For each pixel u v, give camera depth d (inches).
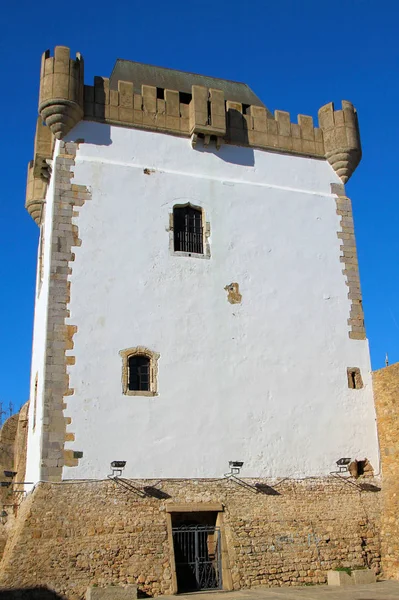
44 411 695.7
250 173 895.7
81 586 635.5
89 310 749.3
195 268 816.9
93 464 693.3
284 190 904.9
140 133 853.2
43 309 812.6
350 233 919.7
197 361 776.9
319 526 752.3
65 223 775.1
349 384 841.5
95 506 676.1
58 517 657.6
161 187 837.2
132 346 753.6
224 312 811.4
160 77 1006.4
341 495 781.3
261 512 738.2
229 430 764.0
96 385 722.8
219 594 657.0
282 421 791.7
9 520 853.2
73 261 763.4
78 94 819.4
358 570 725.9
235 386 784.3
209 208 854.5
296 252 878.4
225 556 703.1
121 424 717.9
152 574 661.9
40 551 636.1
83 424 703.7
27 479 832.3
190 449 738.2
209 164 877.2
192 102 874.1
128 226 802.2
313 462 788.0
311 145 946.7
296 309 848.9
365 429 826.8
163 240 812.6
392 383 819.4
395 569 744.3
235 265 839.7
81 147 816.9
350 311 878.4
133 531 677.3
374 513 783.1
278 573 713.6
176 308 789.2
